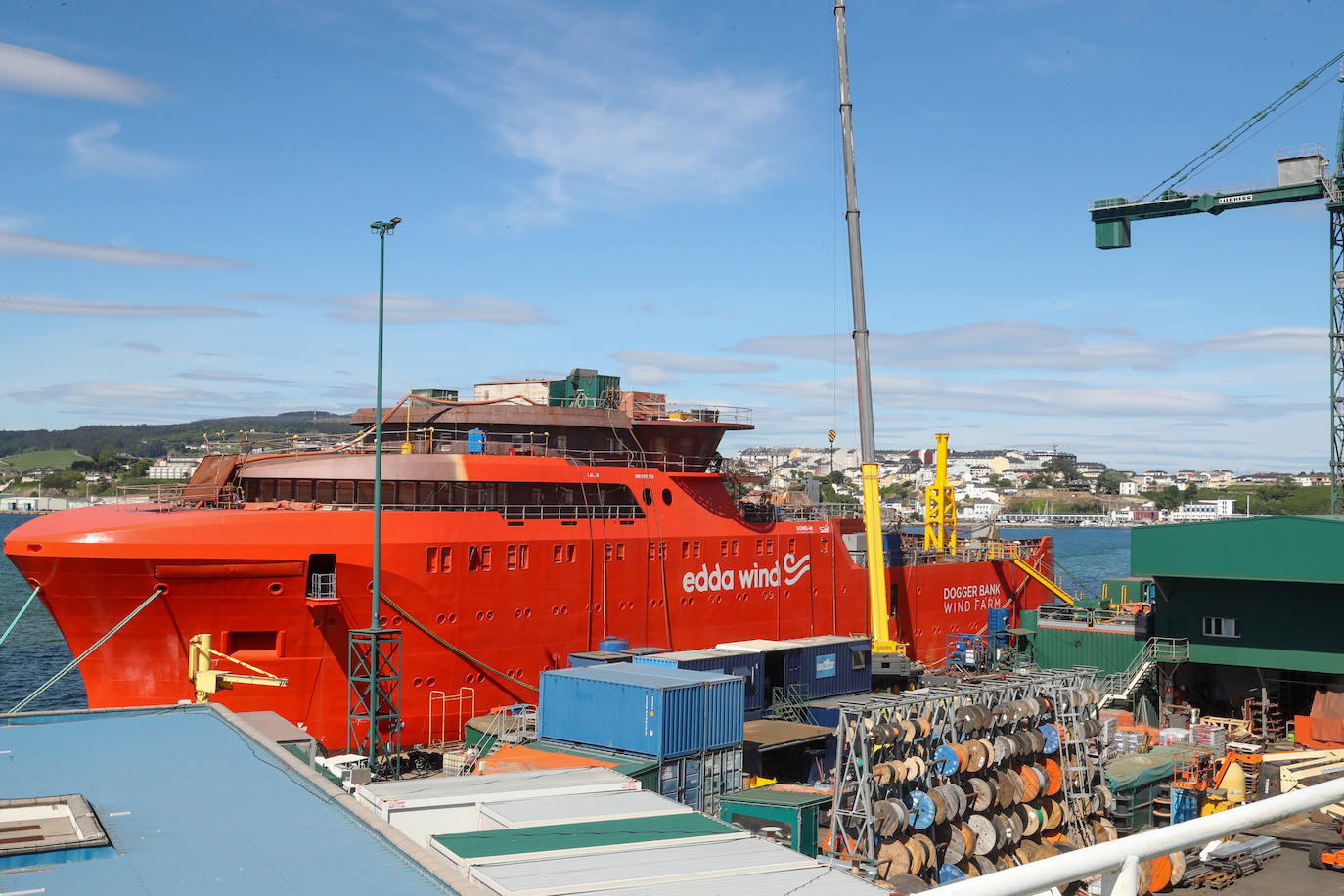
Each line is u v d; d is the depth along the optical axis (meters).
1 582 139.00
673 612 53.38
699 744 35.94
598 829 20.50
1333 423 83.75
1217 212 85.50
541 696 38.09
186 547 39.44
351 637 40.09
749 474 61.75
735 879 17.02
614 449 54.47
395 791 24.00
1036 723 37.94
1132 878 6.09
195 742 25.97
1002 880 5.70
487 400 60.31
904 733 32.56
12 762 24.00
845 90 63.53
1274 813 6.84
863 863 31.00
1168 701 56.44
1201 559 52.16
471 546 45.22
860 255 63.12
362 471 45.47
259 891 15.86
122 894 15.74
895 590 69.00
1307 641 51.66
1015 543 83.88
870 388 62.78
